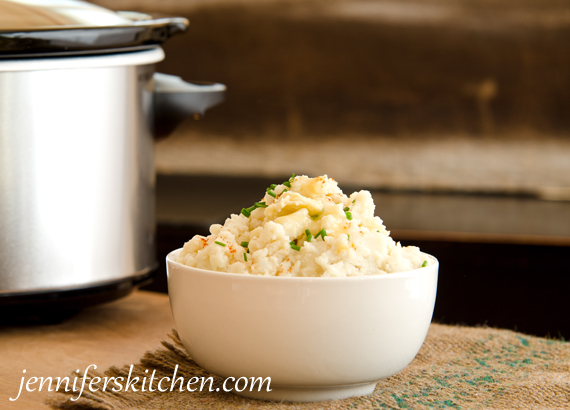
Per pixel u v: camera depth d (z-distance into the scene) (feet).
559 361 3.51
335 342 3.14
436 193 6.93
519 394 3.30
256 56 7.02
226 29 7.00
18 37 3.57
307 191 3.30
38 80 3.64
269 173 7.17
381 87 6.92
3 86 3.61
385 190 7.03
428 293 3.22
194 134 7.20
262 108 7.10
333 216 3.23
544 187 6.80
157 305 4.02
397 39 6.82
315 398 3.24
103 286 3.79
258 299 3.14
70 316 3.86
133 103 3.84
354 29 6.86
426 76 6.84
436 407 3.24
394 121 6.96
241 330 3.15
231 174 7.22
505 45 6.70
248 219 3.32
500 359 3.52
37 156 3.66
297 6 6.88
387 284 3.15
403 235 5.04
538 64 6.69
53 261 3.71
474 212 5.89
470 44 6.75
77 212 3.72
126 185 3.84
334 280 3.13
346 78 6.95
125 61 3.77
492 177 6.88
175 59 7.11
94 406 3.24
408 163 6.99
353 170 7.07
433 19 6.75
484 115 6.83
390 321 3.17
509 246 4.86
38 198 3.67
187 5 6.98
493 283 4.97
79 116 3.70
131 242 3.87
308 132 7.08
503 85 6.77
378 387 3.34
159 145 7.25
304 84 7.02
